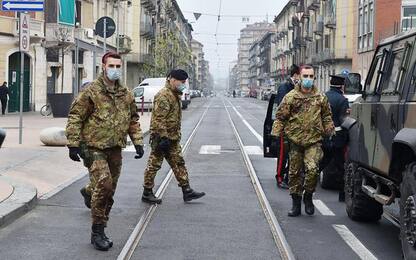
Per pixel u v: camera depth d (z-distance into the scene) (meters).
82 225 7.95
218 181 11.98
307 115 8.41
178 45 89.19
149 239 7.31
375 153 7.09
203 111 48.34
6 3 14.97
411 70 6.20
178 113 9.50
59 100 29.31
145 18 72.25
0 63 32.91
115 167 7.05
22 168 12.18
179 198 10.07
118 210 9.01
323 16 67.25
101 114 6.72
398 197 6.65
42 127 22.92
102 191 6.74
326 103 8.52
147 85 42.16
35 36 34.59
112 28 22.70
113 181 7.09
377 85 7.40
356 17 49.59
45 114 31.69
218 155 16.70
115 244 7.05
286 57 101.25
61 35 36.53
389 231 7.84
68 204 9.27
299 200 8.73
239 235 7.53
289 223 8.29
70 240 7.19
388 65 7.16
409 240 5.81
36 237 7.30
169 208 9.23
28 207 8.71
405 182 5.95
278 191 10.88
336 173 10.94
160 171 13.17
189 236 7.46
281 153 11.09
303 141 8.45
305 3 79.88
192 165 14.52
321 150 8.61
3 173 11.48
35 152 14.72
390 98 6.73
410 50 6.41
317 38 71.12
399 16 43.00
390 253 6.75
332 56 60.81
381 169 6.80
